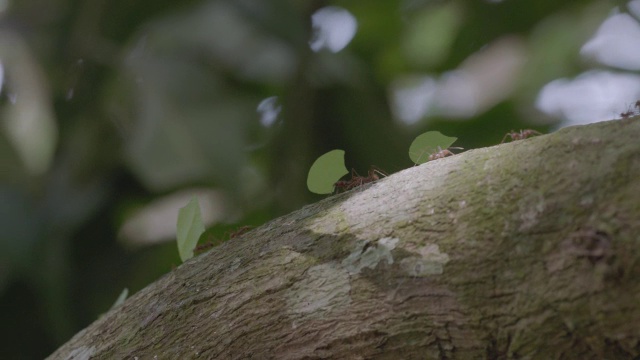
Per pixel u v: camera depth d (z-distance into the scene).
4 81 3.84
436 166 1.04
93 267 3.81
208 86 3.78
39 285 3.60
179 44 3.85
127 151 3.62
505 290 0.89
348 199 1.11
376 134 3.96
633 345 0.82
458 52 4.96
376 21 4.96
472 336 0.91
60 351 1.39
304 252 1.07
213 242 1.45
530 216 0.89
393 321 0.96
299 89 3.86
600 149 0.89
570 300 0.84
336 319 1.00
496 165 0.97
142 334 1.21
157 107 3.67
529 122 4.55
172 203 3.84
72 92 3.88
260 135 4.09
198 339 1.12
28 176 3.72
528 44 4.77
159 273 3.78
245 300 1.09
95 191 3.81
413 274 0.96
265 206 3.82
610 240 0.82
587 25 4.65
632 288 0.81
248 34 3.92
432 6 4.82
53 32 3.88
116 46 3.89
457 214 0.96
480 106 4.54
